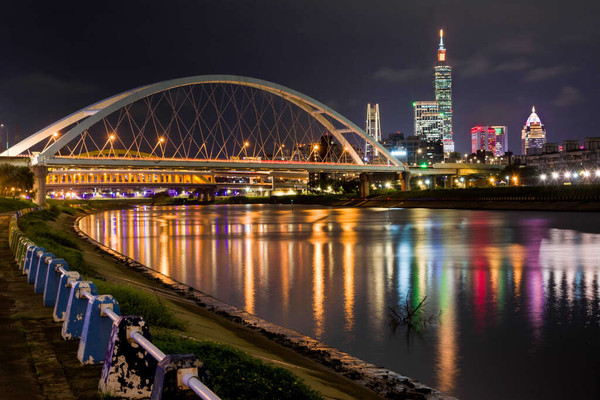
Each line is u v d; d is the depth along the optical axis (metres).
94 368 8.31
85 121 132.12
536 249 52.78
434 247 55.88
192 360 5.05
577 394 15.88
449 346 20.53
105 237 72.56
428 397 14.96
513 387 16.39
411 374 17.39
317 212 159.00
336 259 47.22
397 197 199.25
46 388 7.44
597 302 28.52
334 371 16.62
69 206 143.25
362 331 22.66
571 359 19.09
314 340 21.03
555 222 91.06
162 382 4.93
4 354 9.05
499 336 21.98
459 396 15.65
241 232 81.12
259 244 62.00
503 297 29.91
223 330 18.94
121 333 6.87
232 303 28.31
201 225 99.12
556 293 31.02
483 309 26.95
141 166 143.38
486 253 50.12
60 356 8.98
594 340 21.38
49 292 13.27
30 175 124.00
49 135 135.75
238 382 8.23
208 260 47.31
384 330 22.81
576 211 121.62
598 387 16.45
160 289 30.02
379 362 18.52
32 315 12.25
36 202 125.88
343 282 35.09
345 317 25.20
